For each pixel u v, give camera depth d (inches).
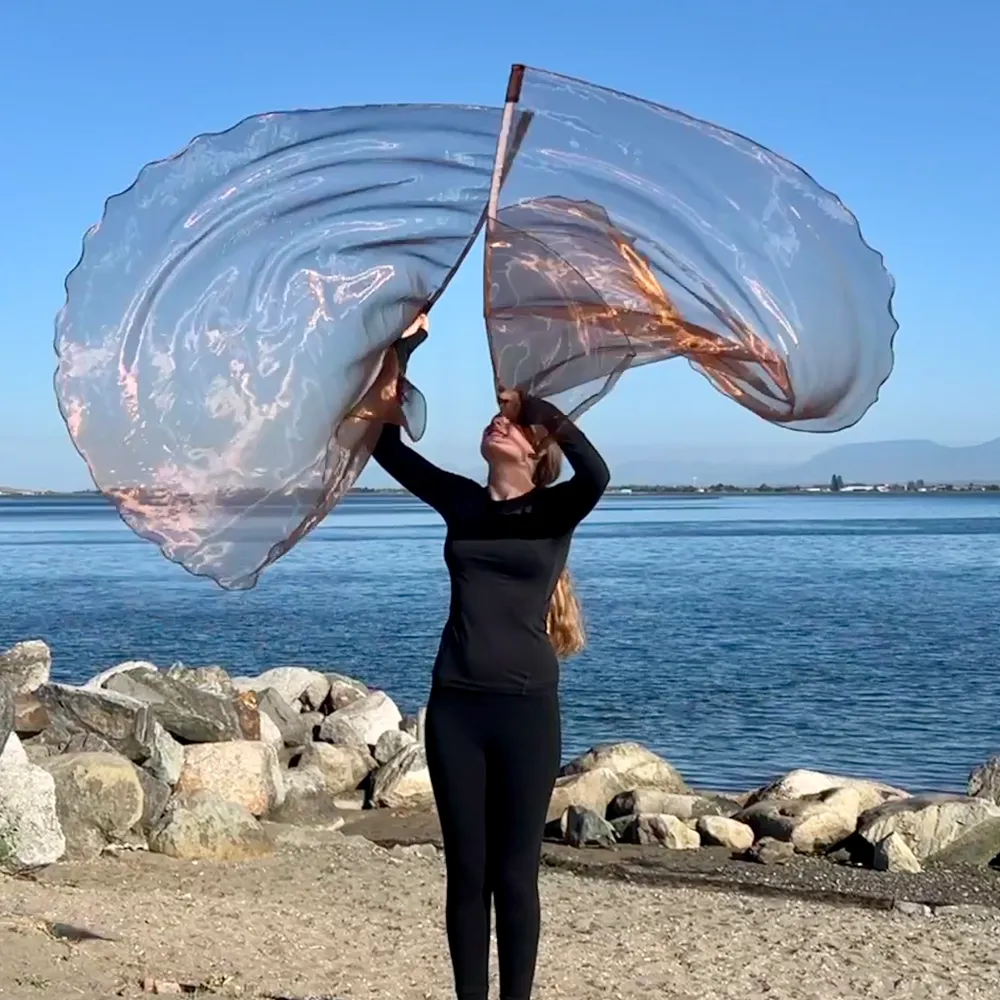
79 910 294.4
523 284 198.8
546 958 299.6
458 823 189.8
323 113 201.2
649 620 1416.1
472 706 189.0
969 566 2395.4
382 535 3976.4
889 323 204.2
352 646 1170.6
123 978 238.4
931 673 1012.5
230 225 197.9
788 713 834.2
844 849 458.9
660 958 307.4
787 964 308.8
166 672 553.3
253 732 506.3
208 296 196.7
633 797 498.0
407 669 1035.3
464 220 201.8
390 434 202.1
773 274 202.5
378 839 460.4
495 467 195.2
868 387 206.2
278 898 340.8
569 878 409.7
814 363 204.2
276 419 197.6
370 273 200.7
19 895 303.7
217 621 1375.5
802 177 202.4
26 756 369.1
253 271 198.4
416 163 203.0
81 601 1624.0
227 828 386.0
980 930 355.6
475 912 191.6
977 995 292.2
